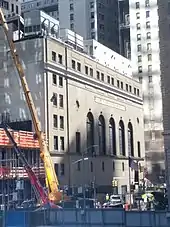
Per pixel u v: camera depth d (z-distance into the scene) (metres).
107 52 133.00
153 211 39.22
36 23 95.81
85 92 98.56
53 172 63.06
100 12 174.62
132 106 128.38
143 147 135.00
